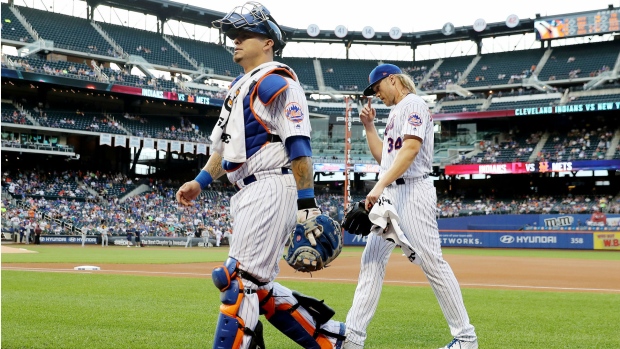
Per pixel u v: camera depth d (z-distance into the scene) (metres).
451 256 27.31
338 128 52.56
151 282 11.06
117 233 38.72
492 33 56.00
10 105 41.97
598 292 10.42
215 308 7.07
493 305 8.04
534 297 9.24
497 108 49.03
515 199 47.78
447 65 57.62
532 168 44.72
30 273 12.96
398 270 16.33
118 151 49.38
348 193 36.72
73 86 40.91
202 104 46.44
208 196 48.03
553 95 47.69
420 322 6.23
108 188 44.91
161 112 50.06
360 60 60.50
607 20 49.19
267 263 3.02
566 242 37.22
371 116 4.77
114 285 10.29
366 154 51.38
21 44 43.00
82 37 47.22
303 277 13.47
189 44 54.50
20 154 44.66
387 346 4.85
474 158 48.56
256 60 3.16
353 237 41.09
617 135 46.03
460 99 51.59
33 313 6.41
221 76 52.84
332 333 3.46
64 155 43.56
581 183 47.72
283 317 3.32
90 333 5.20
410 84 4.40
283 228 3.05
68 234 37.22
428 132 4.19
